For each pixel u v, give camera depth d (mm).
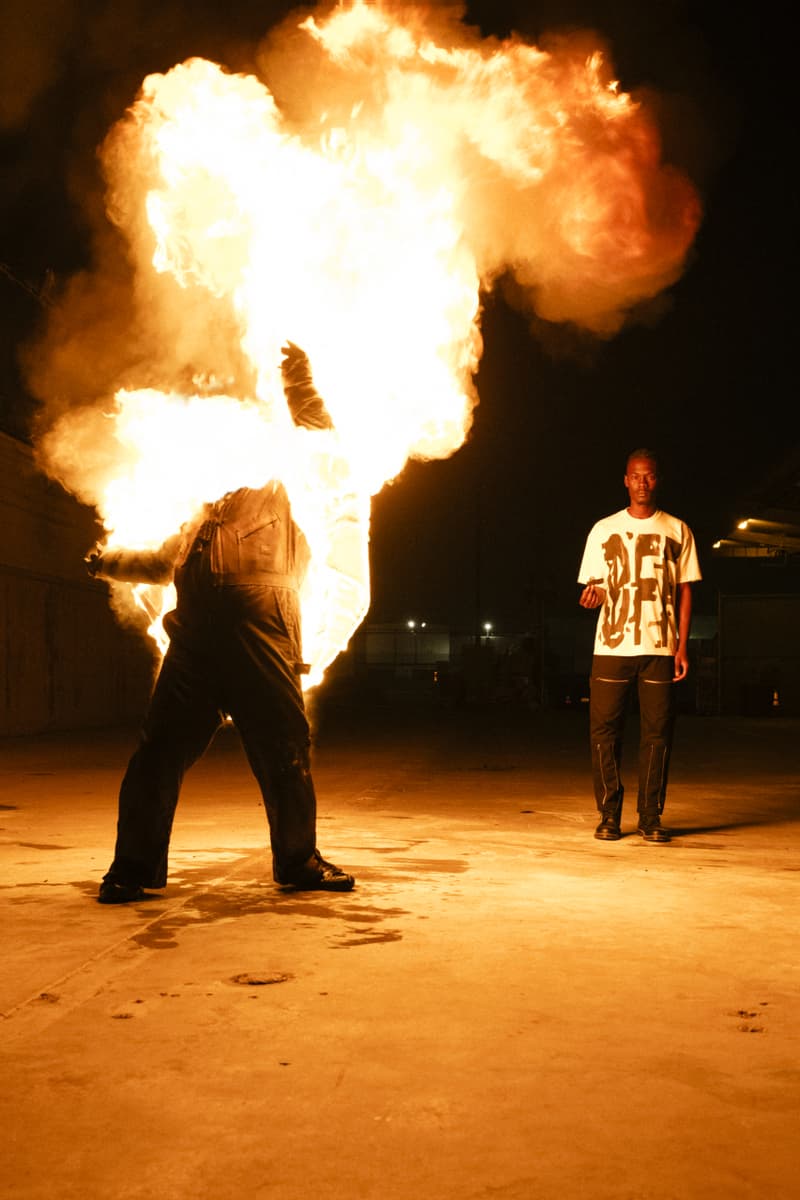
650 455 6039
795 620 27391
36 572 18656
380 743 15062
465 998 2840
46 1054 2420
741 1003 2820
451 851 5305
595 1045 2498
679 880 4527
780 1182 1857
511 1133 2037
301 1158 1938
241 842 5637
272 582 4211
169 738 4133
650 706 5867
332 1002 2795
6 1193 1812
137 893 4051
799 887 4379
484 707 34719
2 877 4574
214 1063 2371
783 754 12914
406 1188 1832
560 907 3951
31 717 18500
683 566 5980
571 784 9094
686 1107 2154
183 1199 1795
